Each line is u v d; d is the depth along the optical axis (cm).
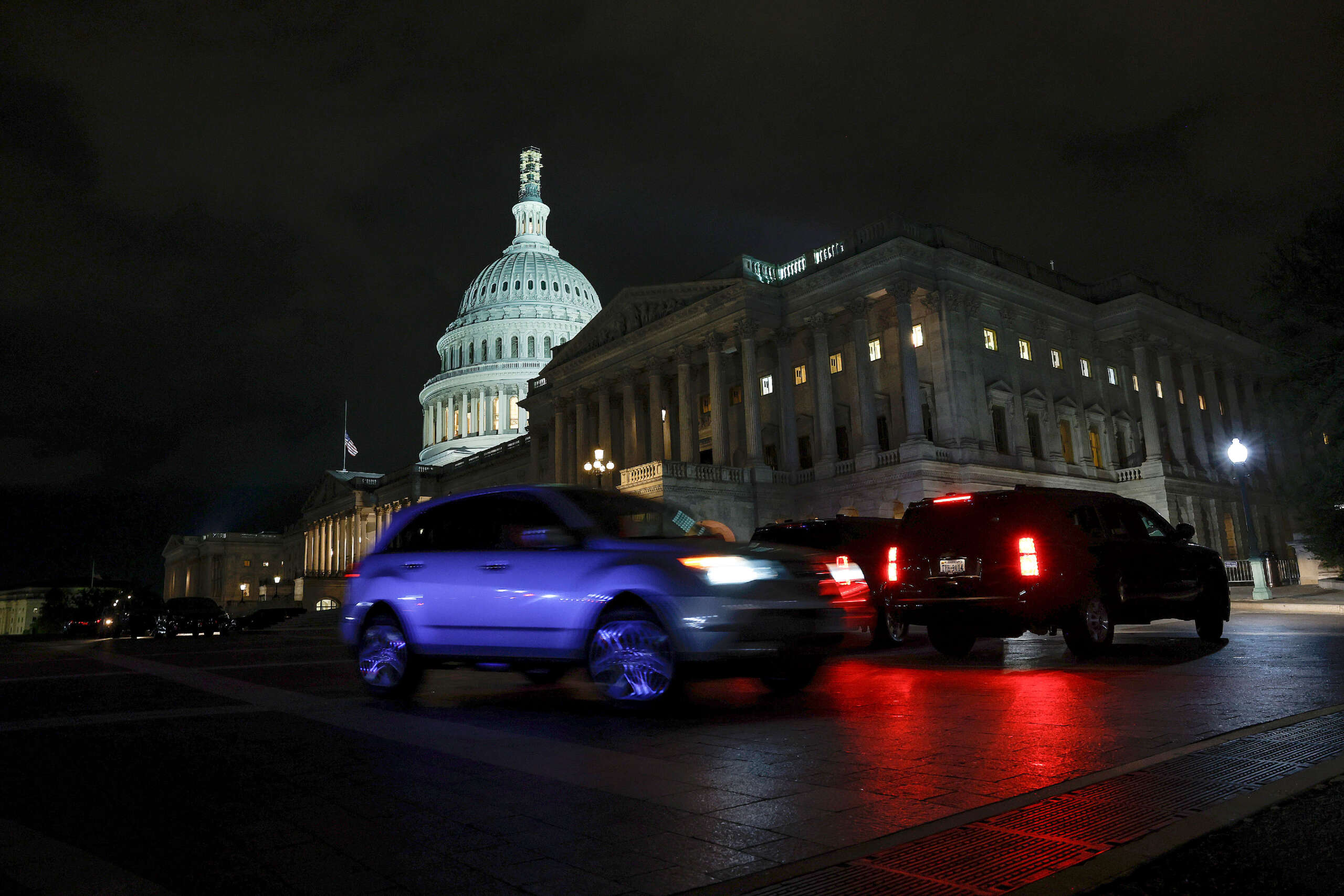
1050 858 393
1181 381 6100
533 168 14550
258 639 2931
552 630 907
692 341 5559
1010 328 5119
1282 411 3878
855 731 727
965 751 633
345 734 771
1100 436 5622
